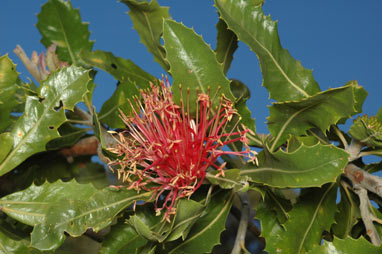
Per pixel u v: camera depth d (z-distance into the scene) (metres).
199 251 0.34
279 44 0.37
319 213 0.36
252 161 0.34
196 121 0.34
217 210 0.35
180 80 0.34
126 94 0.39
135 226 0.30
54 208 0.33
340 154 0.32
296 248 0.35
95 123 0.35
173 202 0.34
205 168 0.34
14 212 0.34
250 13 0.37
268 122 0.36
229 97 0.35
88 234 0.39
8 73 0.35
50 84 0.35
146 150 0.35
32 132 0.35
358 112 0.38
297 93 0.37
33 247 0.33
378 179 0.34
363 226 0.37
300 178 0.32
